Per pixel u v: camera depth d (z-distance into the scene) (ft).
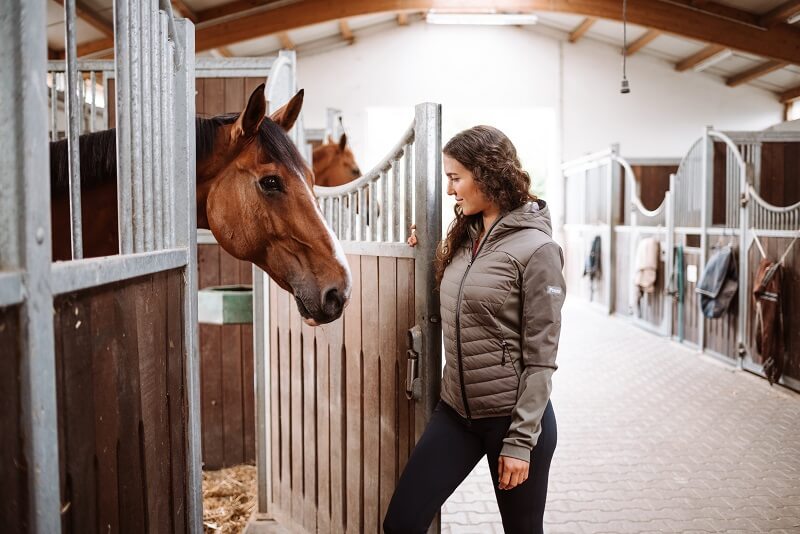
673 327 20.79
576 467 9.84
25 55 1.87
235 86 10.20
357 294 6.14
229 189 4.97
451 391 4.58
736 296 16.43
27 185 1.86
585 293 31.24
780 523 7.89
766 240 14.94
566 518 8.05
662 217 21.74
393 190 5.63
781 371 14.34
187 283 3.74
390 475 5.63
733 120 37.55
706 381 15.10
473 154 4.35
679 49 35.04
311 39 36.78
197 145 4.97
